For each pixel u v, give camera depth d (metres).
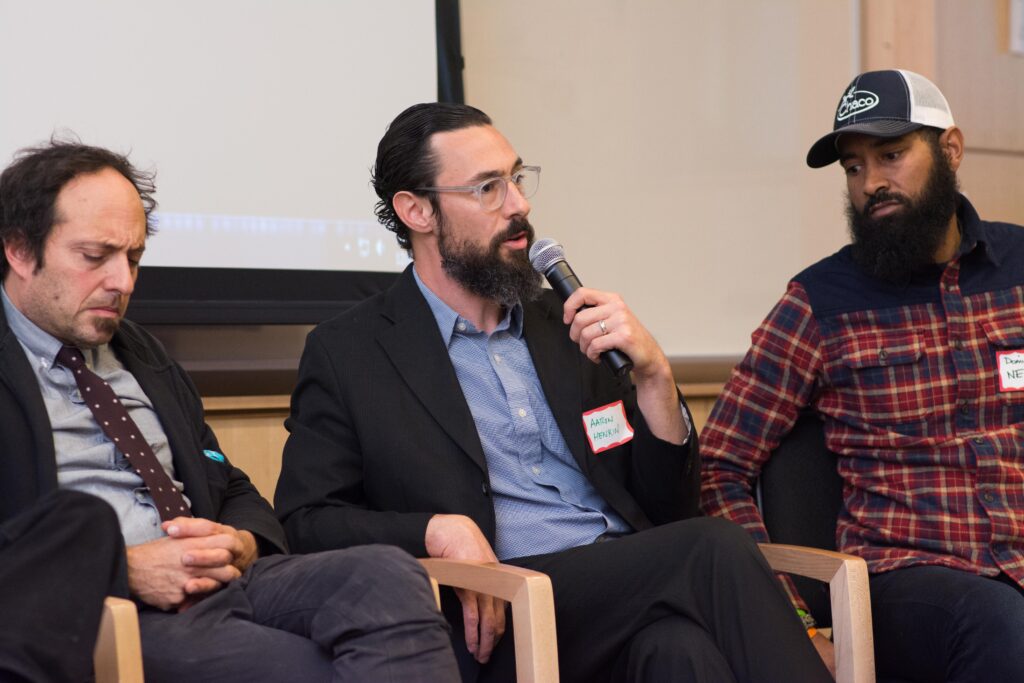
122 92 3.01
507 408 2.24
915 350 2.42
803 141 4.35
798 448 2.54
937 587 2.15
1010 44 4.71
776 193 4.29
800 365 2.51
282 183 3.20
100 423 1.93
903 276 2.45
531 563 2.04
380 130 3.35
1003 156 4.73
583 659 1.93
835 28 4.41
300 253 3.22
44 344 1.93
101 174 1.92
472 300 2.29
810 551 2.05
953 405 2.39
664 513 2.24
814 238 4.38
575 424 2.25
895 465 2.41
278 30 3.21
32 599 1.46
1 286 1.96
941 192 2.41
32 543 1.50
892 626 2.20
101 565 1.54
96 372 2.02
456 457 2.15
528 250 2.28
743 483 2.51
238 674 1.65
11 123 2.87
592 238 3.96
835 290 2.53
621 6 4.01
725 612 1.86
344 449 2.19
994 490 2.32
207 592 1.80
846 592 1.97
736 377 2.57
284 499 2.18
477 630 1.98
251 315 3.13
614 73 4.00
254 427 3.01
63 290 1.88
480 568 1.83
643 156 4.04
